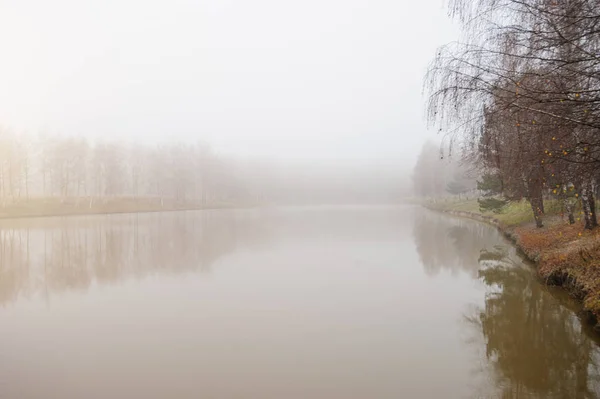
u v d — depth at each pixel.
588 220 13.31
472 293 11.06
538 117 5.98
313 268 15.05
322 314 9.43
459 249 18.95
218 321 8.98
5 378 6.25
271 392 5.69
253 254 18.56
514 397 5.44
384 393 5.62
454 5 6.57
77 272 14.85
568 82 5.58
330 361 6.74
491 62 6.27
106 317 9.44
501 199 24.77
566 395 5.48
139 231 29.81
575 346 7.12
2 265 16.38
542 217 18.92
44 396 5.65
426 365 6.54
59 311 9.99
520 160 6.79
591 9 5.10
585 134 5.82
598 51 5.29
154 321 9.09
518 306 9.59
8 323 9.10
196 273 14.42
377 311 9.59
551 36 5.55
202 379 6.11
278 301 10.60
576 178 6.28
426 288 11.77
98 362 6.83
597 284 8.34
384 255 17.83
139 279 13.57
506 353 6.93
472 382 5.92
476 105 6.54
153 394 5.67
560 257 11.22
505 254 16.91
